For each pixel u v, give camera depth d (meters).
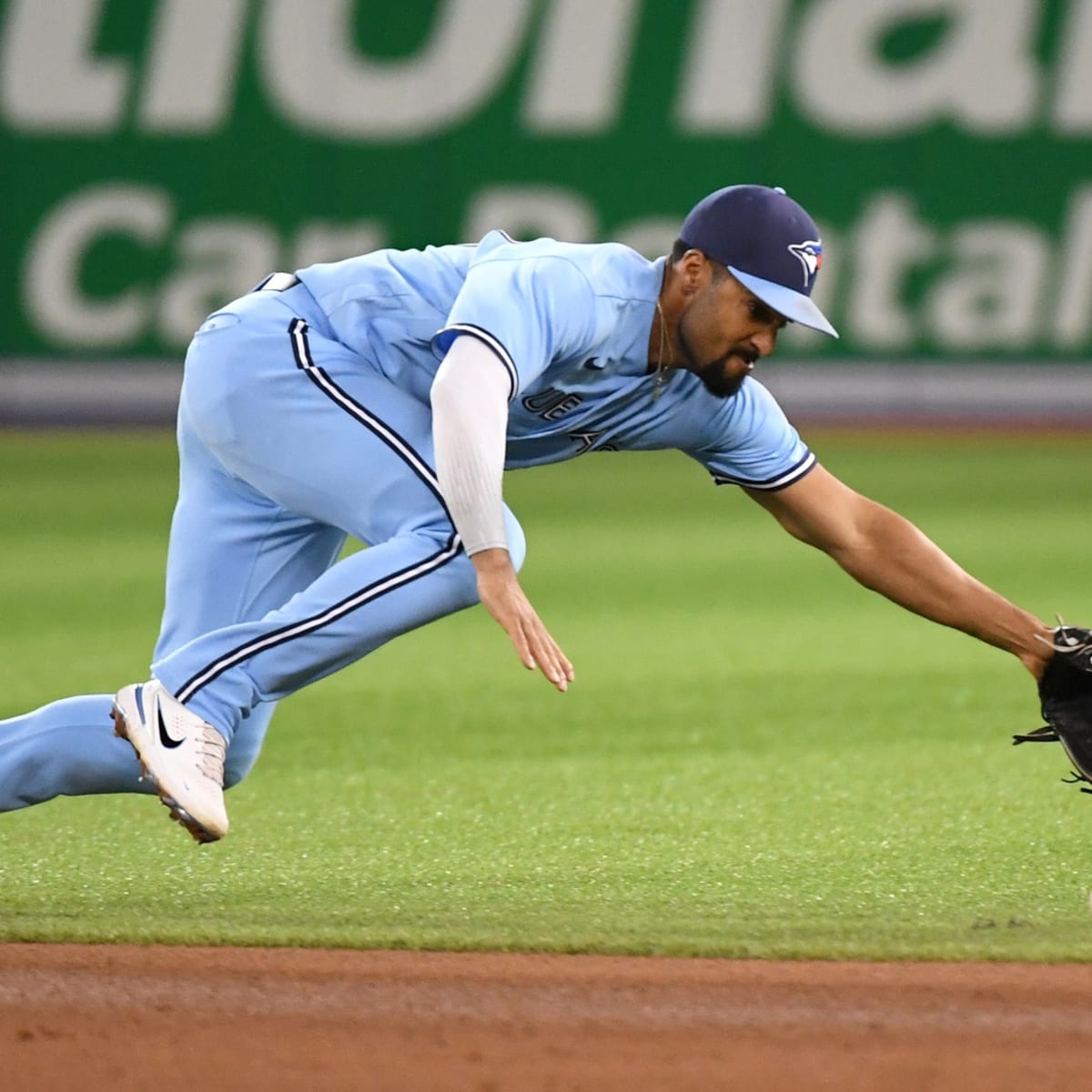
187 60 64.88
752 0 64.44
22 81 64.75
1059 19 64.00
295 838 16.86
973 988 11.62
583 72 65.12
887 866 15.45
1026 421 65.44
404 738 22.20
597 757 20.88
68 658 27.58
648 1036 10.66
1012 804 18.12
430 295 13.34
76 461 57.22
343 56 65.00
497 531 11.85
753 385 14.05
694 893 14.48
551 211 65.56
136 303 65.69
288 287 13.67
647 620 31.61
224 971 12.09
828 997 11.43
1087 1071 10.02
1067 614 30.28
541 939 12.74
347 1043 10.54
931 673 26.45
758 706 24.06
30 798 13.73
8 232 65.25
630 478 56.44
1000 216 64.88
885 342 65.44
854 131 64.75
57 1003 11.38
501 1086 9.79
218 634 12.64
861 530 14.48
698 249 12.51
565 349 12.45
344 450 12.90
